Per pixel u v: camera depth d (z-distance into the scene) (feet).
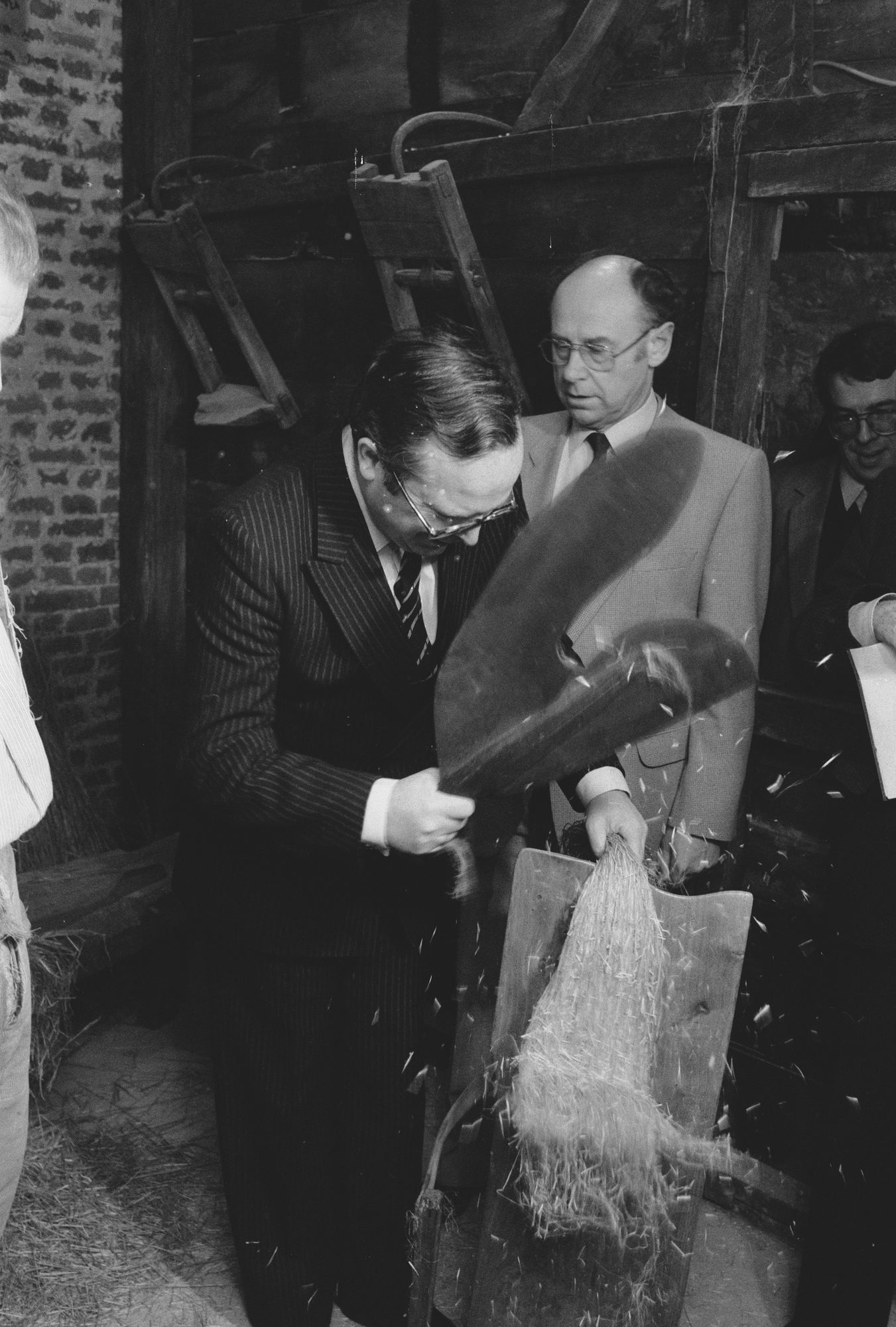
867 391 7.75
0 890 5.29
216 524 6.12
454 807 5.66
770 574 8.45
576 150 9.30
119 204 13.35
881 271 8.36
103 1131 9.72
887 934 6.72
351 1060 7.00
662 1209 5.80
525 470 8.61
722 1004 5.70
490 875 7.38
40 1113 9.84
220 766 6.01
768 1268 8.25
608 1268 6.17
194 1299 7.95
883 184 7.75
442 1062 10.15
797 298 8.80
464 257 9.72
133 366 13.48
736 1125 9.14
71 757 13.67
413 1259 6.36
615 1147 5.61
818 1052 8.66
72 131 12.82
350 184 10.58
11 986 5.32
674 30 8.95
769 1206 8.58
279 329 12.21
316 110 11.69
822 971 8.57
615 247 9.36
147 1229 8.61
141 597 13.83
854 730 7.97
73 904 10.77
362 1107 7.06
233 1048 6.97
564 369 8.02
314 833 5.89
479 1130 7.70
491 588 5.51
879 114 7.70
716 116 8.47
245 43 12.13
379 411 5.43
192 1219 8.73
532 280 9.95
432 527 5.52
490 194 10.09
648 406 8.31
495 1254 6.48
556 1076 5.60
